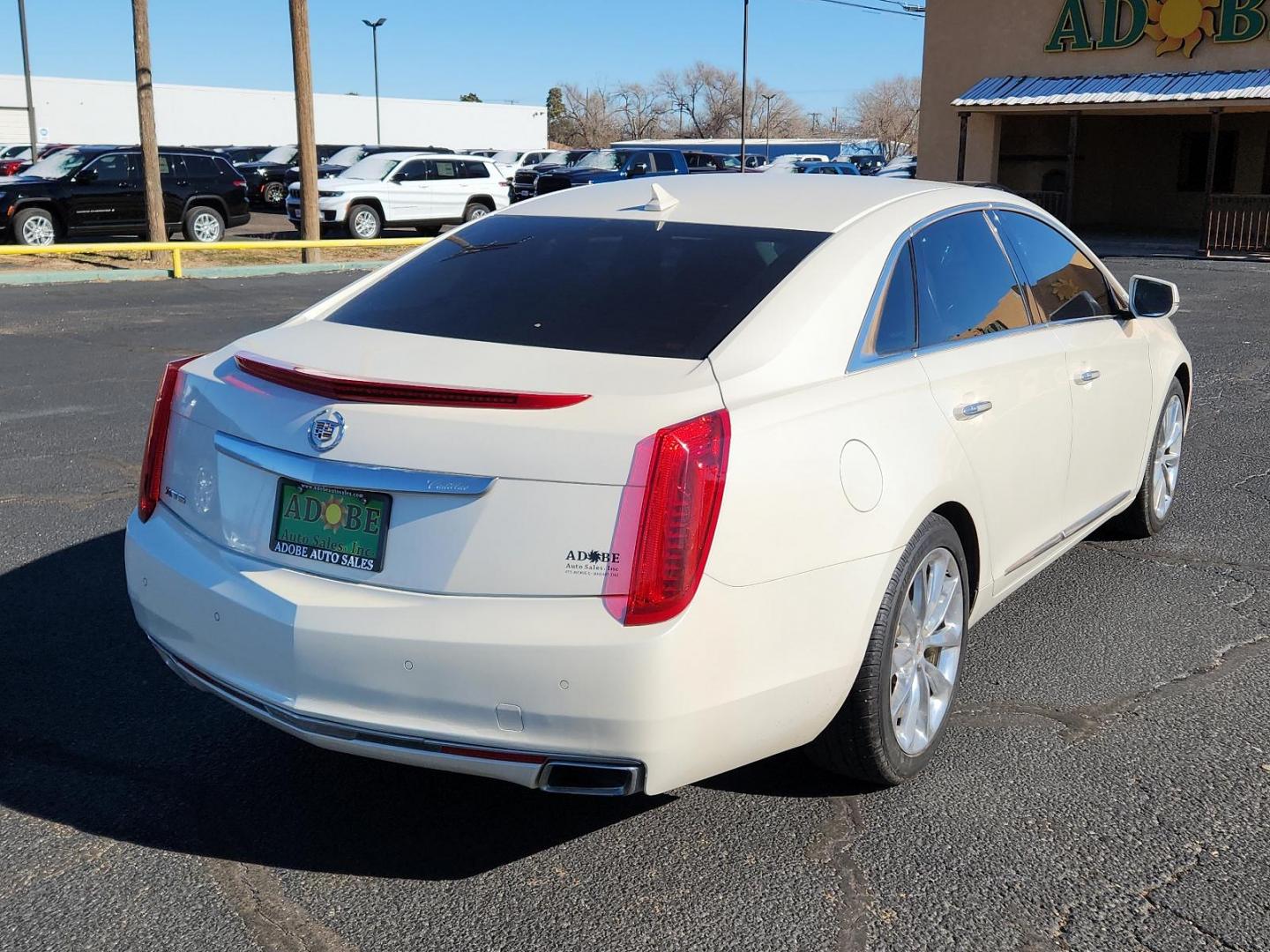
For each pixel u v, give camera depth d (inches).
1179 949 105.3
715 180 164.2
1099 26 1043.3
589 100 4387.3
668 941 106.4
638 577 99.9
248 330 481.7
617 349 118.3
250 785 133.1
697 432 103.0
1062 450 162.9
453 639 101.3
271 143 1974.7
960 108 1045.8
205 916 109.5
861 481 116.4
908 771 130.2
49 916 109.1
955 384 136.3
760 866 117.6
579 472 100.9
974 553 142.3
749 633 106.7
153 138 768.9
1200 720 148.6
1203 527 226.4
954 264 149.1
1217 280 714.2
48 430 298.7
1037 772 135.7
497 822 126.0
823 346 122.5
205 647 115.7
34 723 146.4
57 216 790.5
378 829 124.4
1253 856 119.3
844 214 141.5
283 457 110.2
